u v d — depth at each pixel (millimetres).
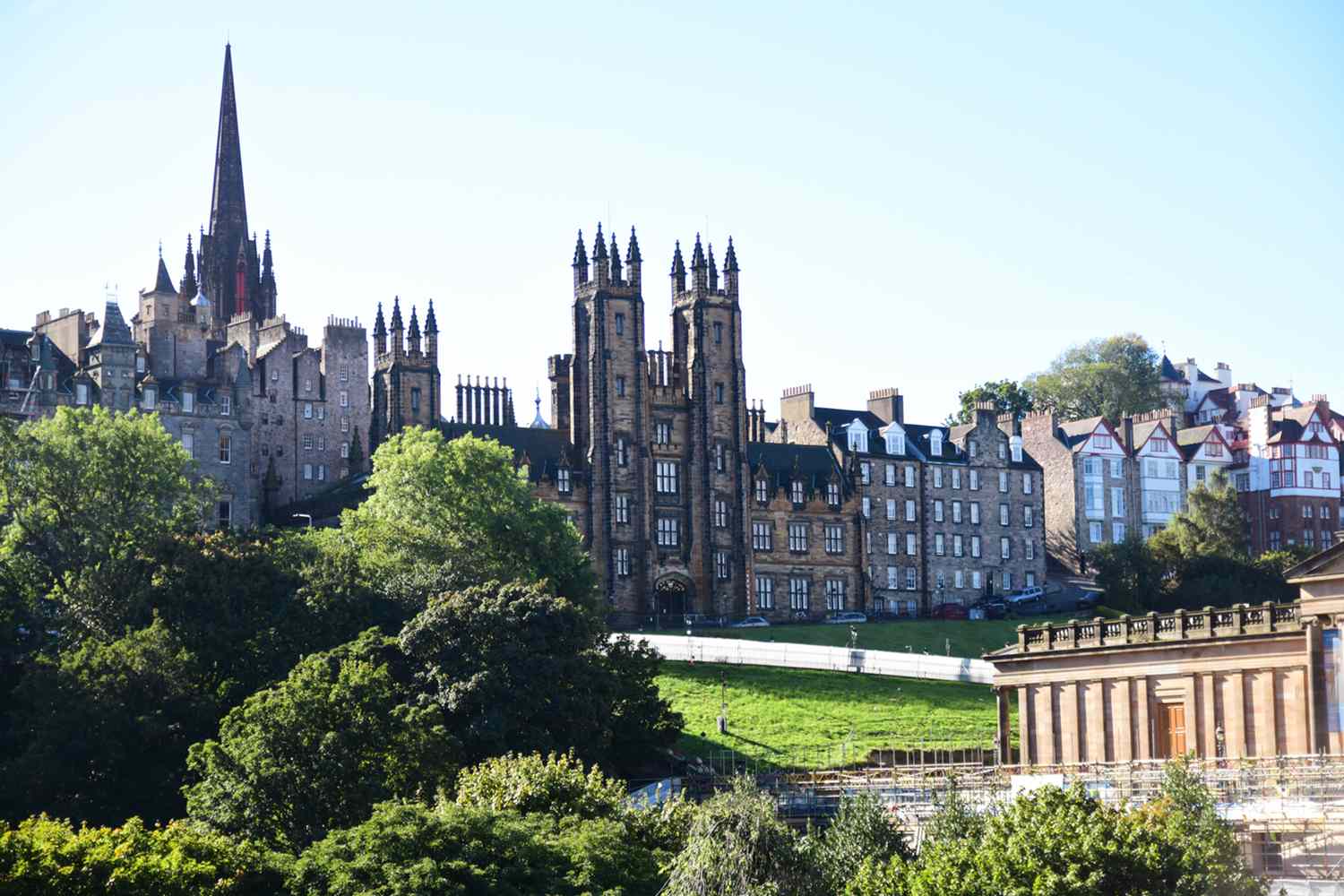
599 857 99812
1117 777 119625
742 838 95375
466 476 189625
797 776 141250
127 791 136375
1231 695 124000
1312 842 104938
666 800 116750
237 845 103125
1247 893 92812
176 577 156250
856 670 186875
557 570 187875
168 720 139375
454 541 180500
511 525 186875
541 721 138500
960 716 169125
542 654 141500
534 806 112312
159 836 99625
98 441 173375
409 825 99875
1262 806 107188
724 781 125875
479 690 136625
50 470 170125
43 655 148250
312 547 167125
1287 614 123312
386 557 169500
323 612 154125
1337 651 118438
